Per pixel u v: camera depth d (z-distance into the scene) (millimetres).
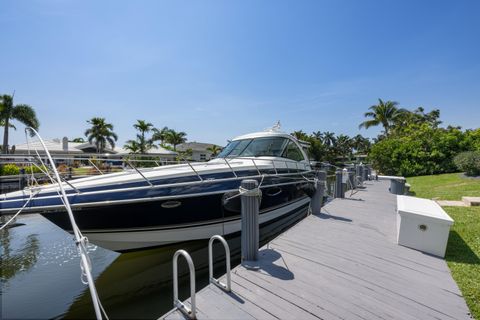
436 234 3574
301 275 2916
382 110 33250
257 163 5992
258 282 2756
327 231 4578
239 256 4934
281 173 6203
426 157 18250
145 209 4023
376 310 2301
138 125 34406
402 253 3590
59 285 4156
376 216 5734
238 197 4809
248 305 2342
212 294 2523
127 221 4008
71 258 5293
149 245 4371
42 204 3574
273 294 2531
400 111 33312
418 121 37312
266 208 5820
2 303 3672
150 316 3361
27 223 8102
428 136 19188
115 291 3938
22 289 4051
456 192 9852
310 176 7773
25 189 3908
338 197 8195
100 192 3748
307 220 5363
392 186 9273
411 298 2500
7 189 9086
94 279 4277
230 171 5156
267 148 6816
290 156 7184
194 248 4848
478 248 3938
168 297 3758
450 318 2217
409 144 19078
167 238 4461
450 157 17406
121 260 4445
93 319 3328
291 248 3736
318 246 3828
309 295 2514
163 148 39188
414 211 3771
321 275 2922
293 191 6766
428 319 2195
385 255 3514
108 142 34000
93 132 32750
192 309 2154
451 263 3375
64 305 3609
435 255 3561
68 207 2686
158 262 4520
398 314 2254
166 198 4105
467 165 13680
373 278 2873
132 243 4234
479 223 5320
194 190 4410
